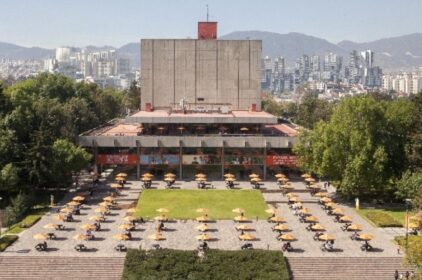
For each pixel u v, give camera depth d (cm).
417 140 13788
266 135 17175
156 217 12250
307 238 11219
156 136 16512
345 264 9944
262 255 9881
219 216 12769
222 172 16950
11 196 13962
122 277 9375
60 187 15350
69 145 14788
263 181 16688
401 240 10812
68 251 10331
